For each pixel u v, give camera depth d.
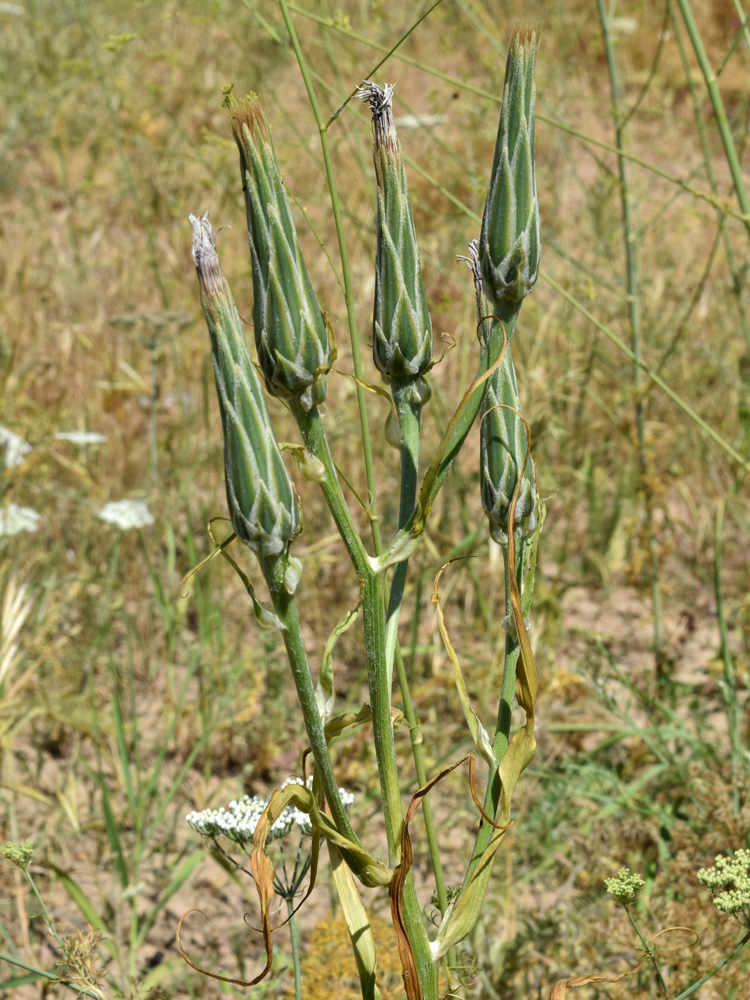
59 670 3.19
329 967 2.06
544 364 4.30
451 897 1.72
